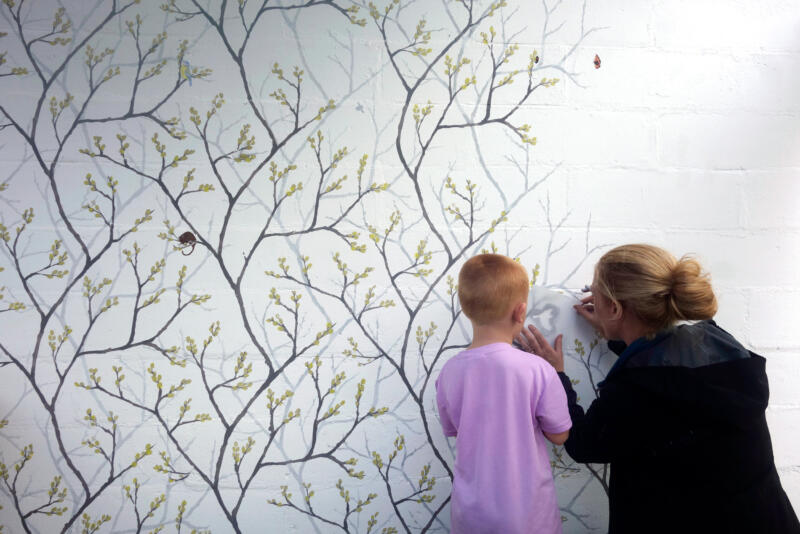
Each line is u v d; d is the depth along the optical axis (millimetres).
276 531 1564
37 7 1455
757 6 1557
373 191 1532
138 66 1478
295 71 1502
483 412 1273
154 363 1517
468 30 1522
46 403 1497
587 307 1563
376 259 1543
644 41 1547
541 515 1254
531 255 1567
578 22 1536
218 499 1547
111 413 1513
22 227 1476
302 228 1525
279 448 1553
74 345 1496
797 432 1635
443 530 1598
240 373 1534
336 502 1574
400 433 1575
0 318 1479
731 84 1566
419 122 1529
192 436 1533
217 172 1502
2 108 1459
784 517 1185
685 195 1577
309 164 1518
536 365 1287
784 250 1600
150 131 1486
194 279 1513
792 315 1611
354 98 1515
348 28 1506
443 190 1543
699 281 1166
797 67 1569
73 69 1466
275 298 1531
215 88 1491
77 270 1490
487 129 1538
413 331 1561
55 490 1509
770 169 1582
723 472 1146
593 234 1570
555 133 1550
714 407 1124
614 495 1284
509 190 1552
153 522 1535
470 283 1310
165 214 1499
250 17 1488
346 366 1554
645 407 1167
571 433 1295
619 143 1560
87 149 1478
